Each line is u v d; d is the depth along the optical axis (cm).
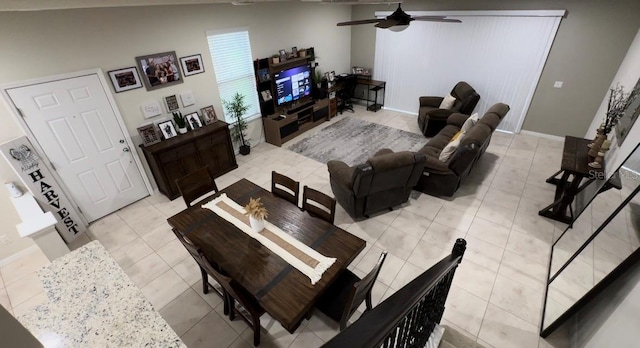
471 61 580
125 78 378
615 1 426
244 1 246
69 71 334
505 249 323
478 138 365
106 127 378
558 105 528
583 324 220
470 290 280
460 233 349
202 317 266
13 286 308
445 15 564
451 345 202
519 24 506
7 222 328
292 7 557
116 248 348
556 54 497
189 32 425
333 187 394
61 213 353
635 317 157
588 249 236
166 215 403
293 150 564
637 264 182
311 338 246
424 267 307
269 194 301
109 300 145
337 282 237
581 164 333
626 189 227
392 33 652
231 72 503
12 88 302
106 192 400
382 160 323
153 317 138
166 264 322
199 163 454
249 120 555
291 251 231
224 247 237
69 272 159
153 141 422
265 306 190
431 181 402
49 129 335
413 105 702
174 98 434
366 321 89
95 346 127
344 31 703
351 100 811
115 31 355
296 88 612
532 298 271
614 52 451
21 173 316
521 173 459
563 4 464
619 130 329
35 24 299
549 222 358
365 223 371
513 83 553
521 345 235
